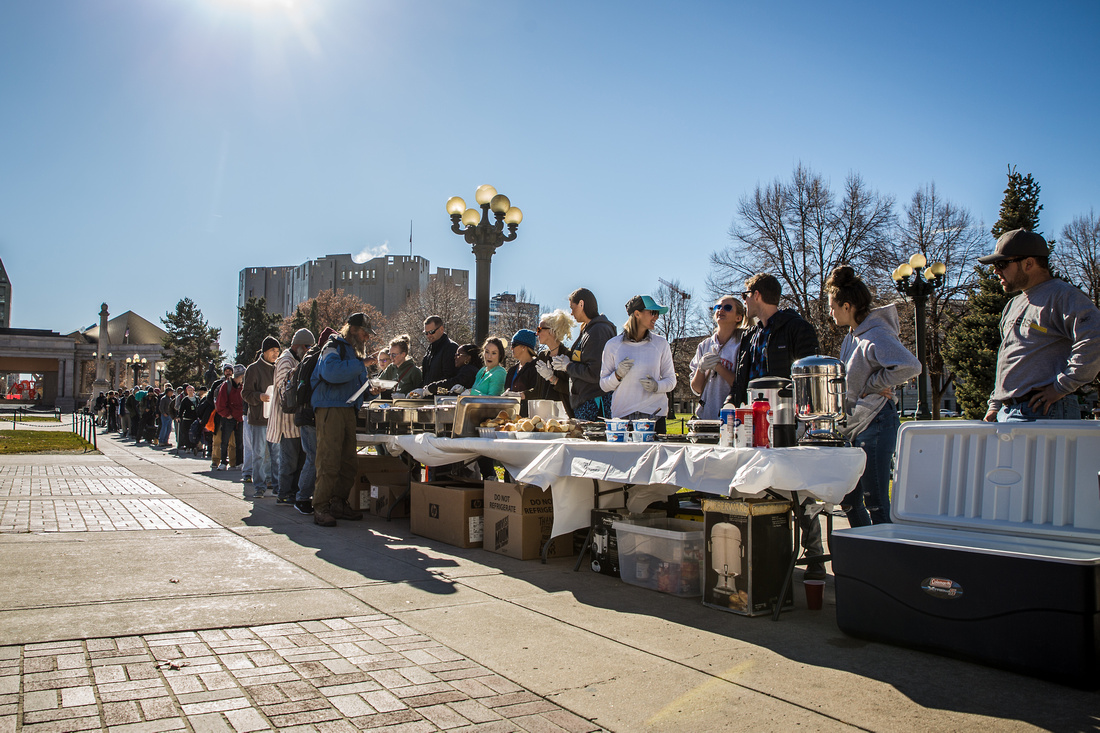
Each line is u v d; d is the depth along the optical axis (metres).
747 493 3.43
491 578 4.40
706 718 2.40
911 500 3.69
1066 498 3.20
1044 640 2.65
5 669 2.65
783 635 3.30
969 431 3.55
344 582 4.16
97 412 41.09
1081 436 3.19
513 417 5.92
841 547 3.30
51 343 82.62
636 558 4.26
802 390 3.62
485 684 2.67
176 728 2.21
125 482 9.60
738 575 3.64
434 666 2.84
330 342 6.42
